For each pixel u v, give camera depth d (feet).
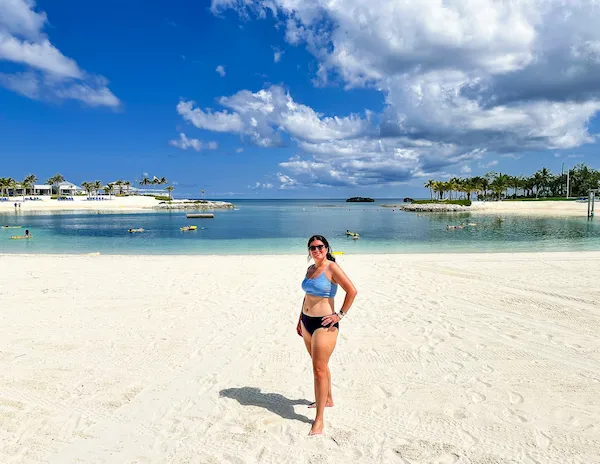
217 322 22.71
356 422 12.46
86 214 247.70
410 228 135.74
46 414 12.98
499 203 303.48
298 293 29.55
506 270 38.22
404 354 17.93
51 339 20.03
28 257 49.62
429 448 11.07
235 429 12.12
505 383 15.02
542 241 85.30
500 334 20.39
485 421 12.42
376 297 28.04
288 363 17.12
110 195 452.35
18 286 31.96
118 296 28.73
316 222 174.81
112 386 14.97
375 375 15.85
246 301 27.27
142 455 10.85
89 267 41.06
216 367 16.71
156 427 12.25
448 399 13.85
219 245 80.12
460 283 32.50
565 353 17.85
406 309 25.00
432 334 20.48
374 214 260.83
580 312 24.07
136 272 38.09
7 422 12.48
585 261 43.24
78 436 11.75
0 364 16.97
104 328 21.74
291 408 13.41
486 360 17.17
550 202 290.56
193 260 46.29
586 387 14.62
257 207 440.45
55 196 409.49
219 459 10.67
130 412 13.11
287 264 42.83
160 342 19.60
